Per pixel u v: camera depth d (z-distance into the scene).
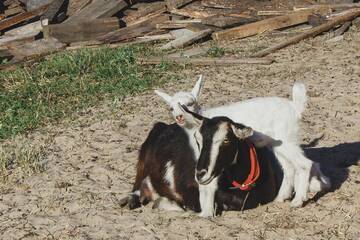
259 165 10.38
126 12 26.94
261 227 9.73
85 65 21.22
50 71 21.05
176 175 10.26
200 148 9.42
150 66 20.64
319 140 13.57
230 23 24.47
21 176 12.48
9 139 15.02
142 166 11.02
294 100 10.33
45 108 17.23
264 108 10.11
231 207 10.27
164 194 10.57
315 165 10.84
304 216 10.05
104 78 19.75
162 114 15.82
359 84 17.22
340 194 10.81
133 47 23.39
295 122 10.21
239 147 9.77
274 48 21.34
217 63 20.09
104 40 24.88
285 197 10.59
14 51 24.48
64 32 25.30
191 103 11.65
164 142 10.59
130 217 10.35
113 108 16.58
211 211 10.12
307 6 24.72
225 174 9.95
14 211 10.89
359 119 14.69
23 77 20.64
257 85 17.81
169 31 25.53
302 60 20.11
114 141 14.16
